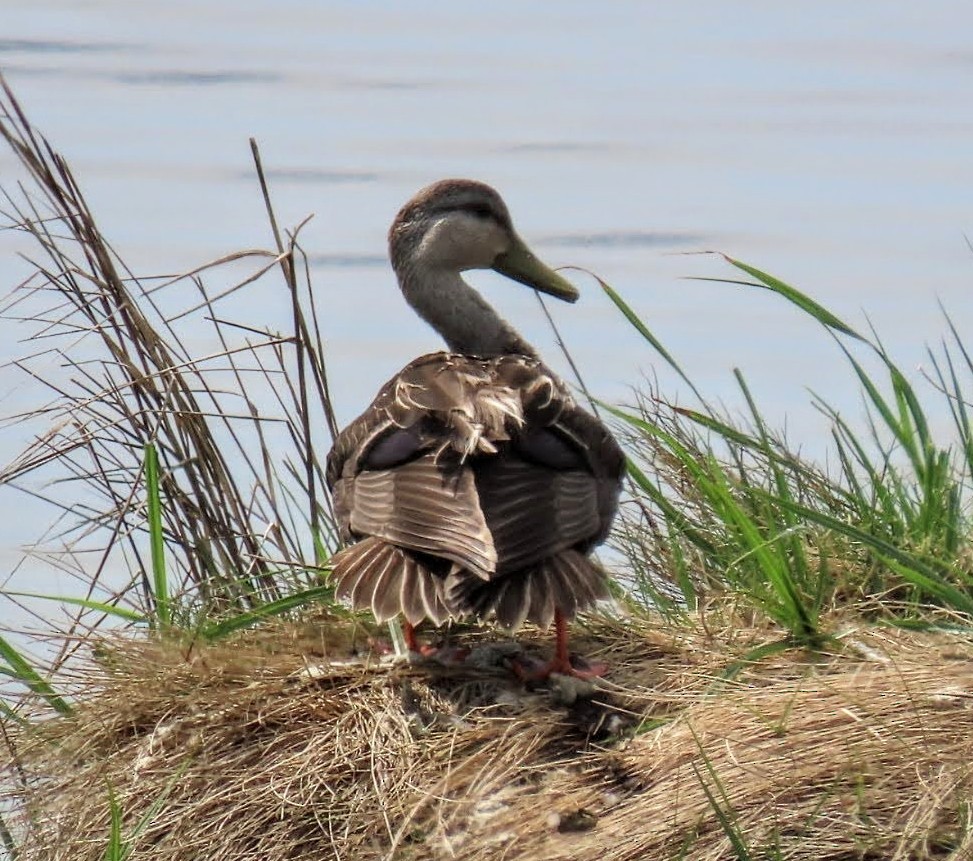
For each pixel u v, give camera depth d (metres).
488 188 13.91
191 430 13.09
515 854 9.32
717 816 8.93
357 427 11.71
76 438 13.38
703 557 12.32
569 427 11.05
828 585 11.62
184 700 10.65
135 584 13.31
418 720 10.34
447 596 10.04
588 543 11.12
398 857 9.47
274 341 13.45
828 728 9.60
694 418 12.59
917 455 12.55
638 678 10.76
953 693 9.75
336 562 10.57
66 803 10.36
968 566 11.73
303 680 10.73
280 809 9.84
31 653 12.61
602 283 13.22
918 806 8.89
